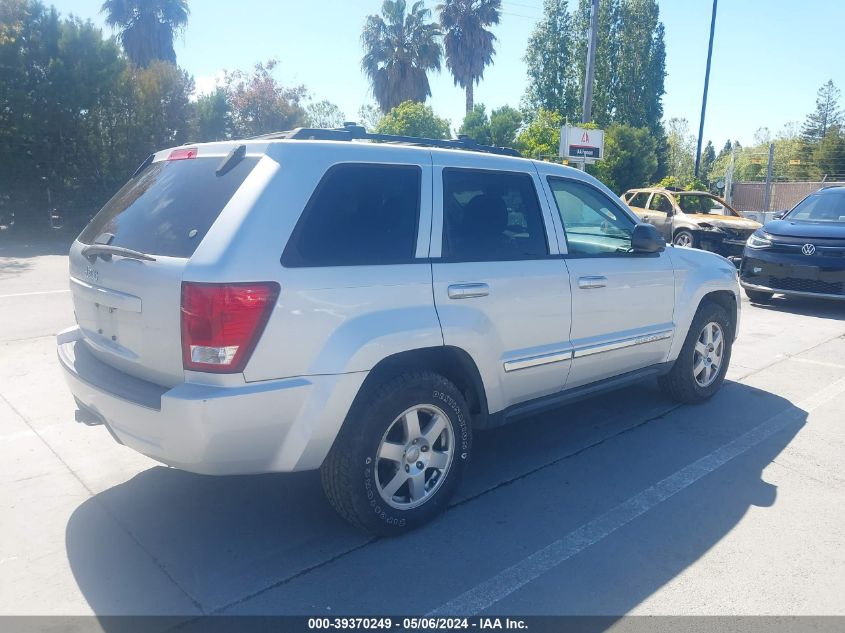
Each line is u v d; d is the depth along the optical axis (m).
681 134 69.81
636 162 32.81
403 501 3.64
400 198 3.64
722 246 15.26
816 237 9.56
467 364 3.84
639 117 50.22
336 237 3.33
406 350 3.48
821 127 72.69
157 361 3.19
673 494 4.12
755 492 4.16
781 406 5.75
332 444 3.36
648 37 49.84
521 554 3.46
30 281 11.58
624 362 4.92
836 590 3.17
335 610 3.01
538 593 3.13
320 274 3.20
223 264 2.97
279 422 3.11
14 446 4.74
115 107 21.02
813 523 3.79
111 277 3.40
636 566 3.36
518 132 30.72
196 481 4.25
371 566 3.34
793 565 3.37
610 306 4.69
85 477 4.29
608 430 5.19
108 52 20.52
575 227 4.61
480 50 42.41
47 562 3.36
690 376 5.59
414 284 3.53
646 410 5.64
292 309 3.09
